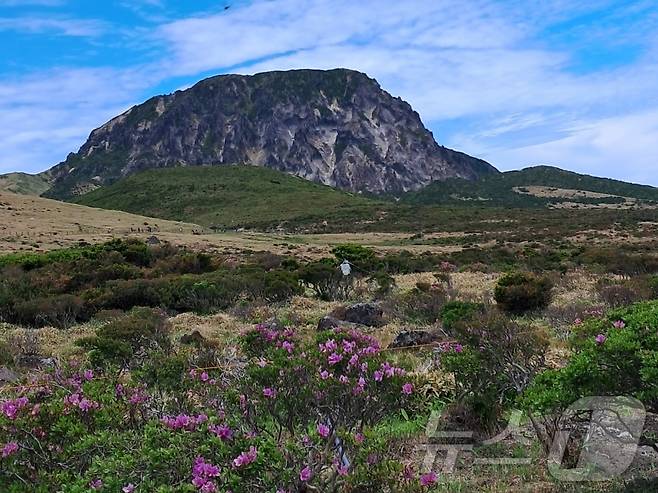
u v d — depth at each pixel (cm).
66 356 1137
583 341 509
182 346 1193
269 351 533
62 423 434
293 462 389
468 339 709
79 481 365
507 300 1555
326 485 397
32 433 433
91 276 2459
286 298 2031
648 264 2644
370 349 501
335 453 431
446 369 673
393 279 2442
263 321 1580
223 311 1919
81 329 1634
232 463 360
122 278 2545
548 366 691
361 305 1509
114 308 1914
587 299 1736
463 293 2027
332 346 498
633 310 522
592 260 3191
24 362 1115
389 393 473
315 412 481
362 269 2925
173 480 362
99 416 457
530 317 1467
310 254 4900
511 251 4534
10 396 585
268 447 372
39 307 1773
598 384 447
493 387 644
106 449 411
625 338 446
